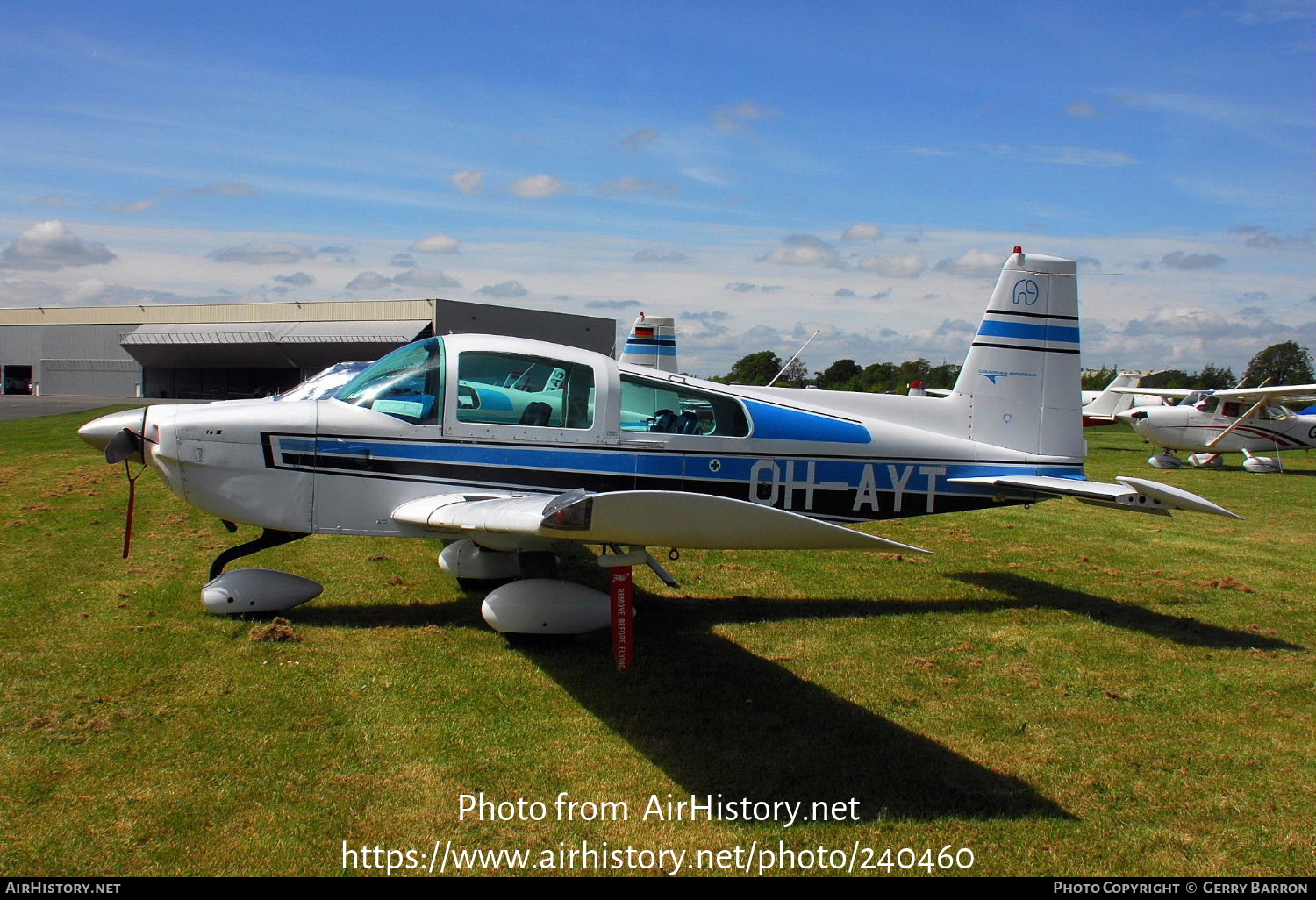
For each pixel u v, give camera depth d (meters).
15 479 11.02
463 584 6.10
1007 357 6.58
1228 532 9.52
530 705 4.15
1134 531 9.55
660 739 3.83
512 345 5.62
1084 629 5.66
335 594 5.95
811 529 3.37
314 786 3.33
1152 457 18.52
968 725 4.09
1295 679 4.78
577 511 3.49
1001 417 6.58
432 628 5.25
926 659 4.99
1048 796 3.45
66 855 2.83
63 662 4.45
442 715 4.01
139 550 7.04
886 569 7.30
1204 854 3.08
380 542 7.69
